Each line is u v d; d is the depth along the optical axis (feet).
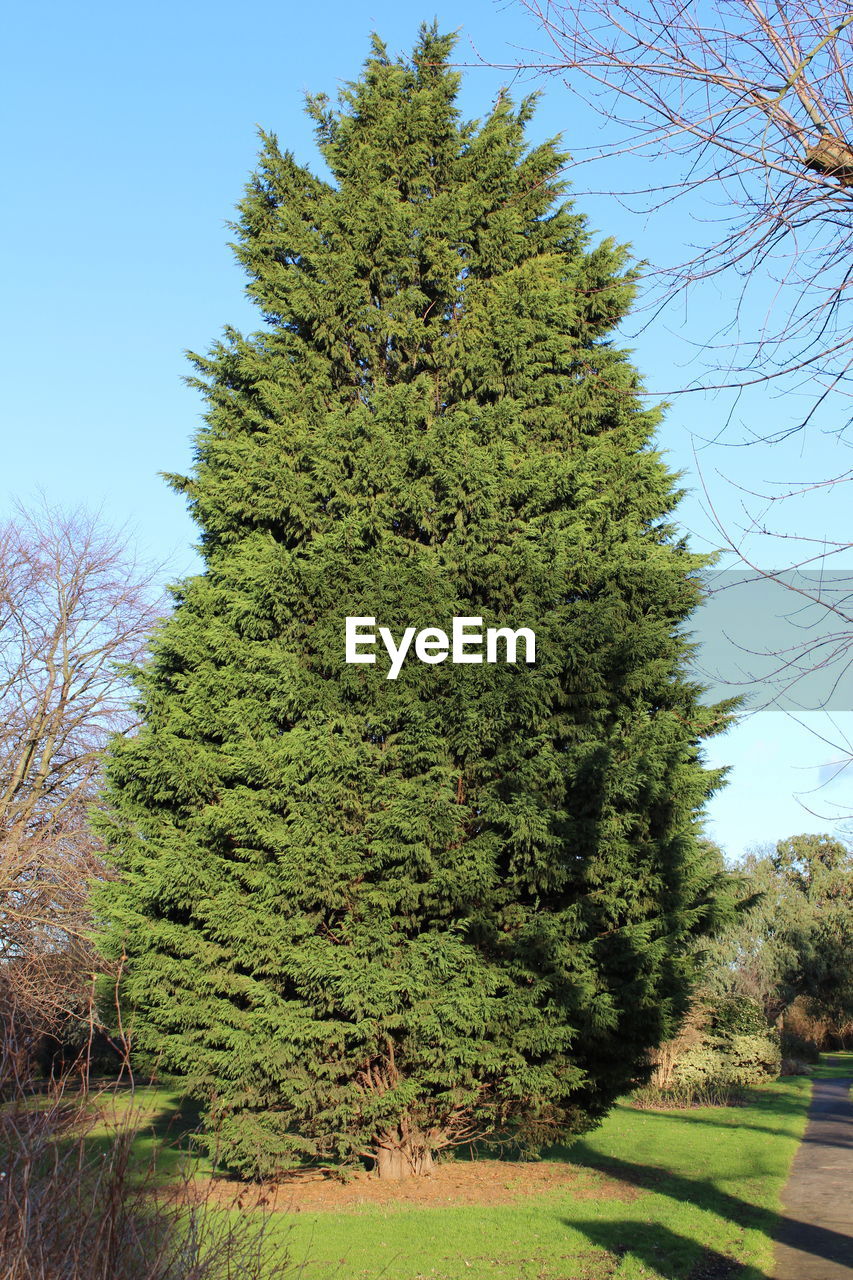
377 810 33.55
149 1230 13.08
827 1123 61.57
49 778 68.69
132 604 72.02
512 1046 32.40
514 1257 26.50
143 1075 36.32
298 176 45.24
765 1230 30.07
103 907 39.17
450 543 36.76
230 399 43.52
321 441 37.63
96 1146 13.48
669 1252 26.96
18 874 56.95
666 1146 48.49
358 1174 36.65
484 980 32.22
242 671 36.73
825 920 151.94
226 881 33.96
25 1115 12.92
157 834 37.83
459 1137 38.47
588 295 43.57
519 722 34.86
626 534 39.78
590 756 33.35
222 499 40.11
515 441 39.55
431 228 41.91
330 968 31.22
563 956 32.45
